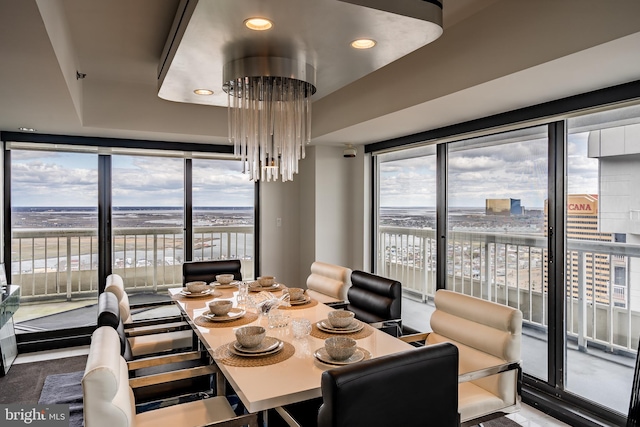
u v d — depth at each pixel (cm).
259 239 515
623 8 166
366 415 125
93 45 284
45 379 327
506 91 246
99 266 437
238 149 241
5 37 171
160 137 430
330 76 240
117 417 133
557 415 265
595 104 241
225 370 168
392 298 262
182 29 187
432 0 172
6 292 342
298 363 173
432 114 309
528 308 304
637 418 218
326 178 491
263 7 157
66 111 309
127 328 266
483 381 205
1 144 390
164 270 472
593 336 278
